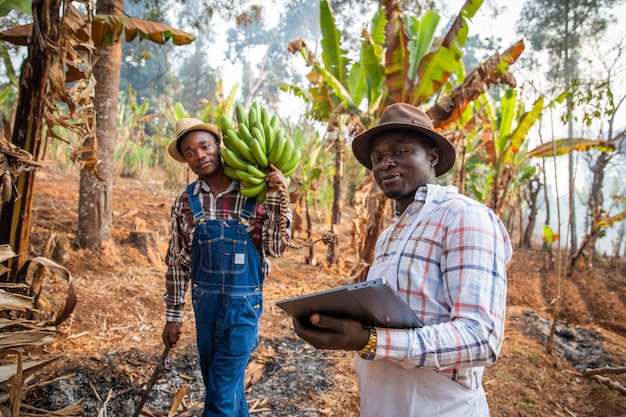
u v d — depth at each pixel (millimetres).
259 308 2215
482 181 14719
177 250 2346
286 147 2252
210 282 2133
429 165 1474
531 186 14734
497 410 3385
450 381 1283
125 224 7840
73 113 2996
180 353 3531
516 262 11930
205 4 8906
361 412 1450
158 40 4789
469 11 5039
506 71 5508
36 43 2787
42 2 2754
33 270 3084
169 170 15531
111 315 4227
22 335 2307
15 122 2848
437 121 5578
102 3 5250
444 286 1229
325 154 10500
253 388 3377
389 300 1068
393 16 5211
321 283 6859
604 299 7680
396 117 1428
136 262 5934
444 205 1307
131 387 3053
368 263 5461
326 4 6152
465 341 1075
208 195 2230
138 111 13609
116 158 14609
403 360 1089
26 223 2992
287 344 4262
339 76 6707
